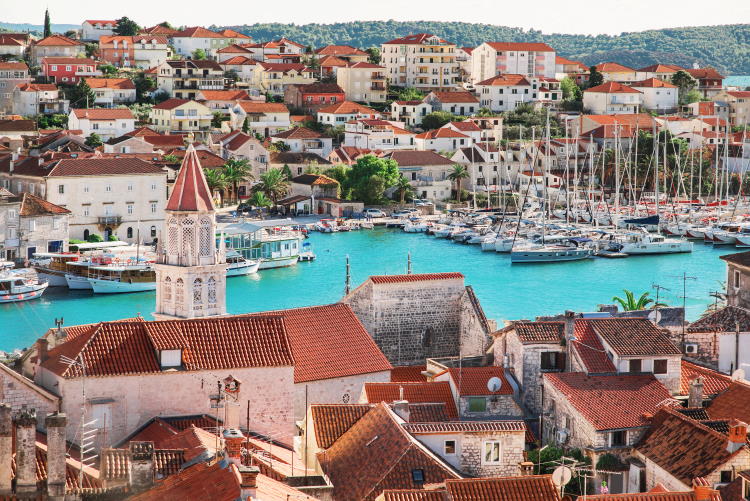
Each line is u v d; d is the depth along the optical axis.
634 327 125.12
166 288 141.00
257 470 73.50
